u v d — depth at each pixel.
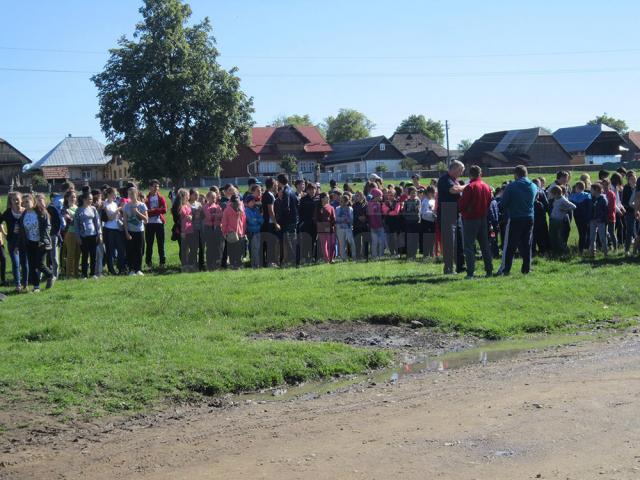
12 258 16.59
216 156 70.56
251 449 6.97
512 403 7.88
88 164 104.94
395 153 111.06
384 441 6.92
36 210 15.82
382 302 13.30
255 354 10.25
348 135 161.88
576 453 6.32
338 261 19.64
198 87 68.62
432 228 19.81
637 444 6.43
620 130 171.12
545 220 19.75
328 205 19.70
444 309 12.77
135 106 68.00
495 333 11.92
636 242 18.94
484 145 110.19
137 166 68.31
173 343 10.68
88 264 19.39
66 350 10.28
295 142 105.31
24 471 6.77
